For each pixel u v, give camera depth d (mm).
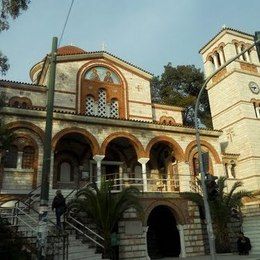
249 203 31891
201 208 25141
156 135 28281
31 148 23672
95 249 17500
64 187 26938
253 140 34188
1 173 22156
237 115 35781
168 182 30188
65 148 27828
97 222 19078
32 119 23781
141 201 22734
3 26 18719
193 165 29391
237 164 34438
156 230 26844
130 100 33656
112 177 29656
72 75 31359
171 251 25188
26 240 14891
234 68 36969
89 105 31609
